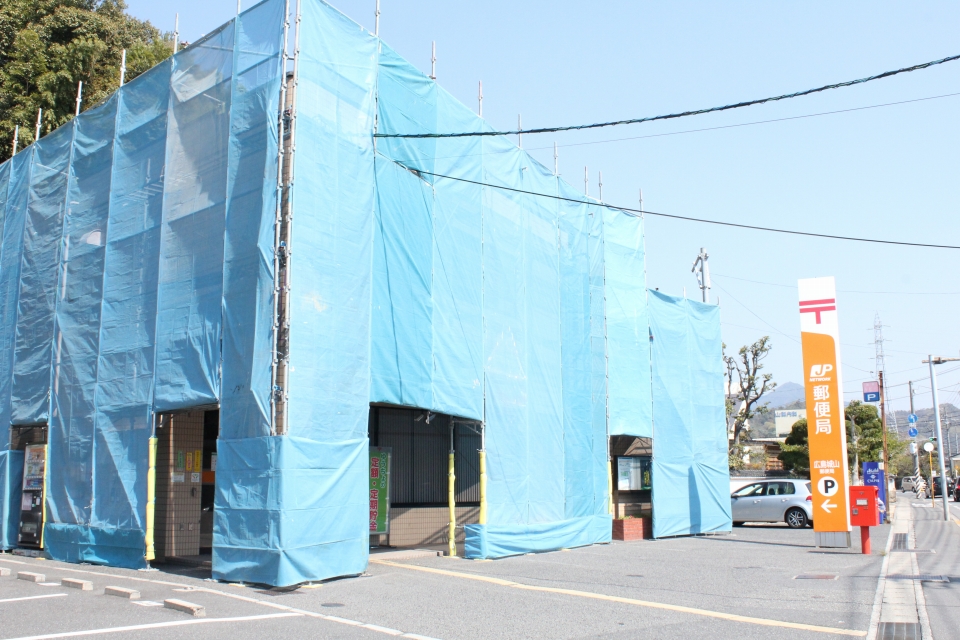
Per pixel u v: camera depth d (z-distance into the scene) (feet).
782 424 249.14
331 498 41.09
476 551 51.29
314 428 40.75
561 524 59.57
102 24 97.55
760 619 31.99
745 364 157.48
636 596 37.45
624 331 72.84
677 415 76.48
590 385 67.51
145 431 46.47
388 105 49.11
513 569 46.55
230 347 42.34
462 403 52.60
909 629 30.58
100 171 55.11
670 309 78.69
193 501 49.32
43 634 26.99
